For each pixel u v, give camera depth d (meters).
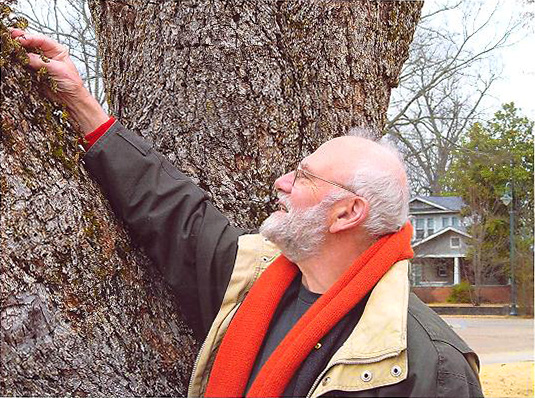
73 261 1.78
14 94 1.75
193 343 2.08
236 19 2.28
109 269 1.87
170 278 2.04
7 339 1.66
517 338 14.28
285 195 1.98
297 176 1.97
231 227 2.13
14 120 1.73
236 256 2.04
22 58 1.81
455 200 30.52
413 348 1.67
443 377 1.63
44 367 1.71
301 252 1.94
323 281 1.95
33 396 1.70
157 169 2.05
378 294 1.76
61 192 1.79
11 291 1.66
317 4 2.41
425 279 30.80
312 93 2.41
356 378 1.64
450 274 30.61
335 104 2.44
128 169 2.00
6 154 1.70
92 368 1.78
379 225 1.89
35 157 1.76
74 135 1.94
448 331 1.78
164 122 2.29
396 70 2.69
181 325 2.08
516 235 23.33
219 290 2.04
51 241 1.74
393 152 2.04
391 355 1.61
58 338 1.73
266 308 1.93
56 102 1.92
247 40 2.28
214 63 2.26
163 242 2.03
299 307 1.96
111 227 1.92
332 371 1.68
